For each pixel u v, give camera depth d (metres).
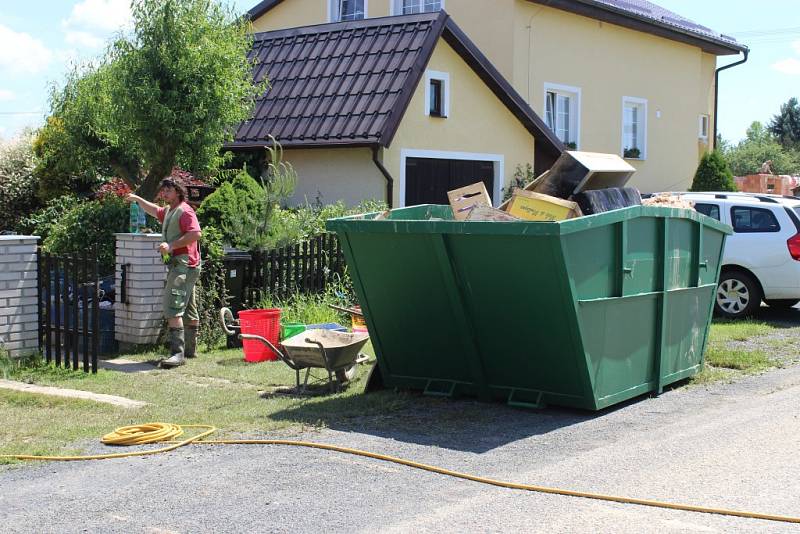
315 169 16.36
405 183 16.00
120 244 10.16
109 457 6.04
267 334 9.52
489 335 7.27
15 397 7.71
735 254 12.94
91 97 13.58
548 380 7.22
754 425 6.86
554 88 21.75
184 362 9.38
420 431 6.74
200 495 5.25
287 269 11.42
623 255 7.18
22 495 5.28
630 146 24.77
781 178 32.50
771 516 4.86
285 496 5.23
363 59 16.56
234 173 16.08
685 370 8.44
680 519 4.85
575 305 6.69
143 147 12.94
